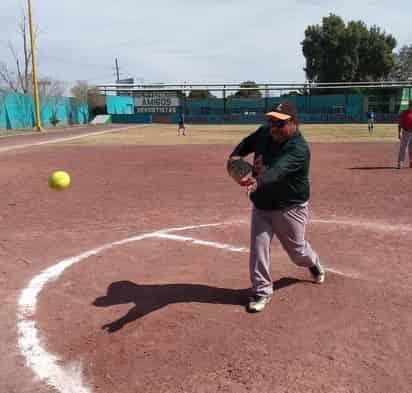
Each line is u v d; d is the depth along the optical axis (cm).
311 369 319
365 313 404
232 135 3528
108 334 376
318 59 6944
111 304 434
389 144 2405
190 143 2655
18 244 630
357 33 6650
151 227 714
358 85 6144
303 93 6794
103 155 1941
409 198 923
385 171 1337
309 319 392
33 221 762
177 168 1480
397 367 321
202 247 607
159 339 364
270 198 393
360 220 747
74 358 342
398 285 468
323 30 6838
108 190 1064
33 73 4100
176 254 580
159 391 298
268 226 409
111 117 6612
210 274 505
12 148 2327
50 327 392
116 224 736
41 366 333
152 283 483
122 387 304
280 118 365
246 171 376
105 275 510
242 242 627
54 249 607
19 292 467
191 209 844
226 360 331
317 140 2781
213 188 1082
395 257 557
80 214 812
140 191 1048
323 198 939
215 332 372
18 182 1202
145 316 405
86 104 6450
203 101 6819
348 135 3316
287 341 356
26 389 308
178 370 321
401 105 6350
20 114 4544
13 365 336
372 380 306
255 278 408
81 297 452
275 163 367
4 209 859
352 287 461
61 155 1952
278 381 306
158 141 2848
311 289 455
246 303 427
